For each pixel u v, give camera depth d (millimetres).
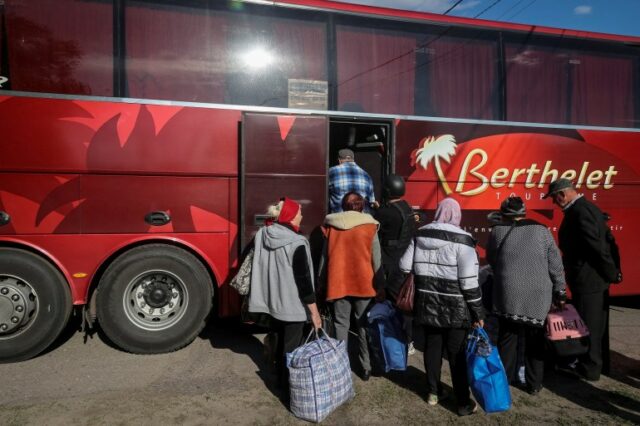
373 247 4402
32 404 4051
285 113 5566
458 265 3814
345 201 4516
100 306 5078
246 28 5523
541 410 4113
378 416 3947
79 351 5270
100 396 4219
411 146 5965
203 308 5285
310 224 5441
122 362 4996
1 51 4898
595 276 4570
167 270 5203
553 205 6484
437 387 4137
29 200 4887
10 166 4840
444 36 6227
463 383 3912
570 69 6668
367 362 4562
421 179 5984
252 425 3777
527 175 6387
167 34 5273
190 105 5258
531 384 4375
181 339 5227
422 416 3965
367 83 5902
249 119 5293
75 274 4992
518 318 4086
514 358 4375
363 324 4523
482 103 6289
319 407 3783
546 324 4371
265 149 5336
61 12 5043
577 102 6656
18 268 4895
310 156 5449
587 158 6633
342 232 4352
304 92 5652
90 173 5008
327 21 5809
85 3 5105
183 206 5230
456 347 3906
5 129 4840
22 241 4879
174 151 5207
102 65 5090
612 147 6730
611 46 6855
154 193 5168
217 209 5316
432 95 6129
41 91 4941
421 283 3934
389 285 4668
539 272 4074
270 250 4152
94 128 5027
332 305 4484
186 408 4023
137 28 5207
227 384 4500
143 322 5203
